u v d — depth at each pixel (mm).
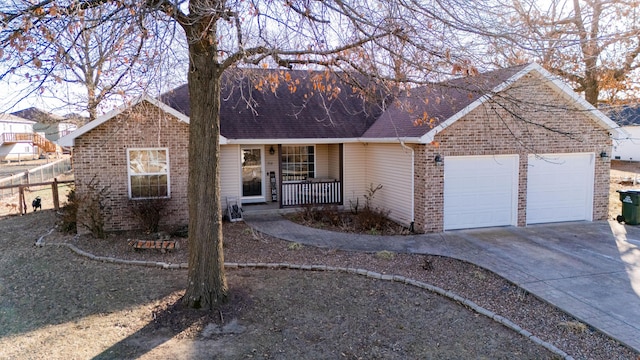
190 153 7117
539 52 6453
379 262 9656
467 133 12570
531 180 13398
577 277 8586
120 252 10469
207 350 5793
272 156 17328
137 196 12938
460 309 7223
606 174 14000
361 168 16422
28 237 12312
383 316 6906
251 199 17156
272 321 6684
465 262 9664
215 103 7062
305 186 16094
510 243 11242
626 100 21219
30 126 53000
